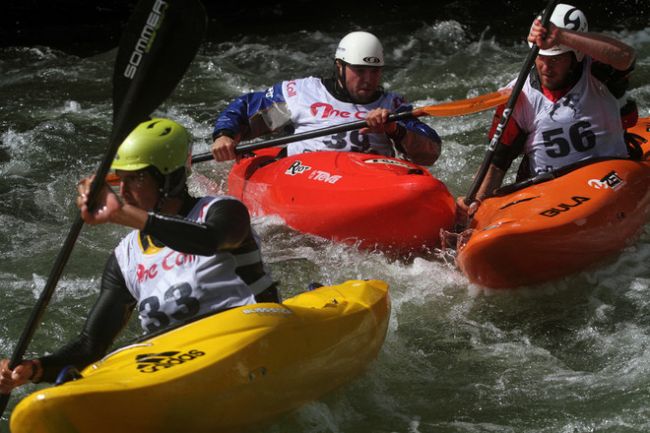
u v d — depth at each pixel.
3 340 15.59
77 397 9.60
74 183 23.11
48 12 38.53
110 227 20.47
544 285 17.23
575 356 14.98
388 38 35.78
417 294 17.22
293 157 19.86
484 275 16.72
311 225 18.55
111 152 10.40
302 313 12.04
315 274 17.95
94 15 38.34
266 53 34.56
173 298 11.46
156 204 11.29
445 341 15.57
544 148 18.17
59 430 9.70
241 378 10.89
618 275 17.48
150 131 11.28
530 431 12.70
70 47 35.03
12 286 17.58
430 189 17.86
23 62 33.34
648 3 38.03
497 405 13.45
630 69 17.45
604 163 17.83
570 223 16.38
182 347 10.91
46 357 11.48
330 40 35.91
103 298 11.96
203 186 22.39
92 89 30.50
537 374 14.38
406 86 30.98
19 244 19.62
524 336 15.73
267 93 20.86
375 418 13.01
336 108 20.33
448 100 29.75
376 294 13.68
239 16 38.88
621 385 13.81
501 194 18.16
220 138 19.91
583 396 13.57
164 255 11.55
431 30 36.41
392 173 18.48
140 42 10.91
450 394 13.79
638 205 17.59
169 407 10.27
